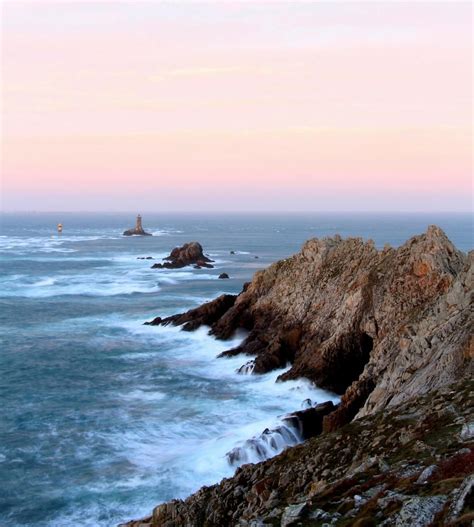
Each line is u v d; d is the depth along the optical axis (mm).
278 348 54156
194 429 39562
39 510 29328
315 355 49844
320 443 27547
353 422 29344
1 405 44812
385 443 23609
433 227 47750
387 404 32469
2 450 36281
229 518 24391
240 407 43938
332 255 61938
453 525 12398
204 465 33438
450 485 14922
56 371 54312
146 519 27281
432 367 31516
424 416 24234
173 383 50469
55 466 34094
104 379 51719
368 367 39500
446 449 19109
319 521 16578
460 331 32031
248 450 33969
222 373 53438
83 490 31203
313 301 58000
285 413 42469
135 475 32812
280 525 18125
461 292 35969
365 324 47094
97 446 36906
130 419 41625
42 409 43906
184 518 25812
